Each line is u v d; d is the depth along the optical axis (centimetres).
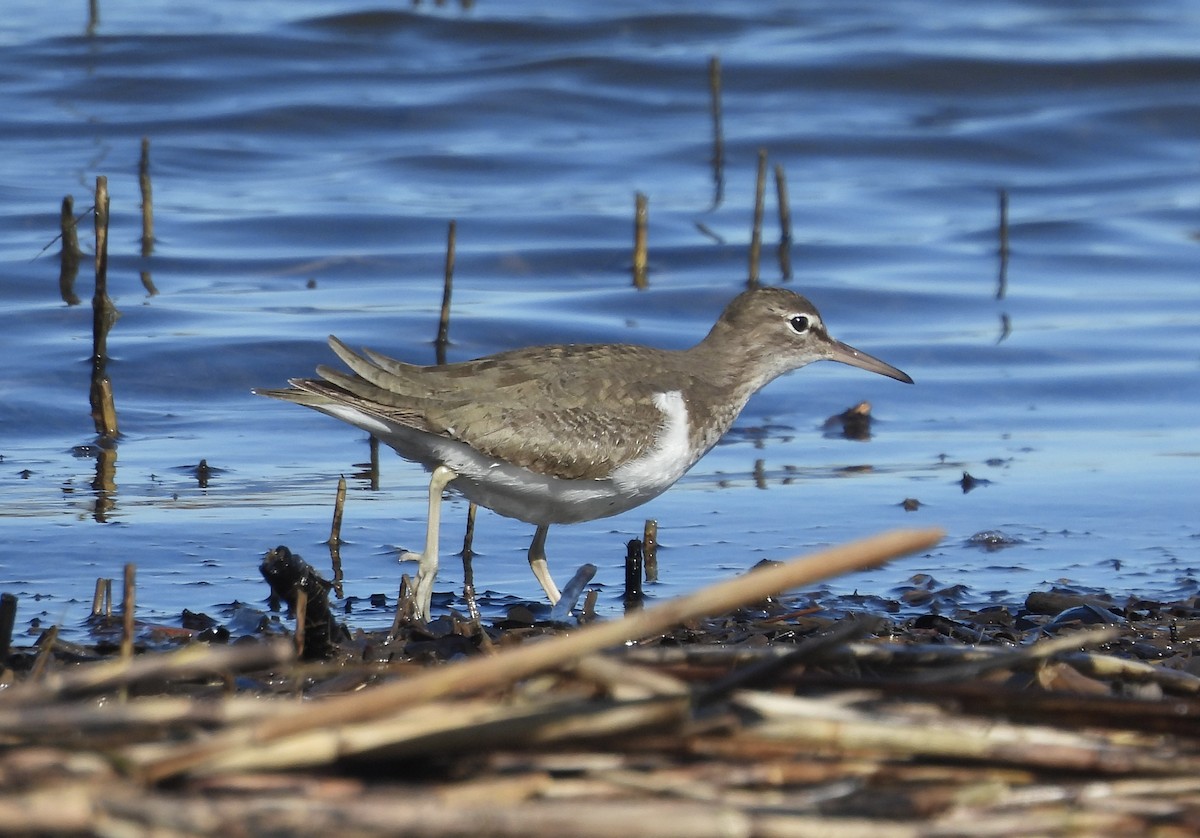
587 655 670
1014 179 2762
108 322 1942
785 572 614
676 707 646
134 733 640
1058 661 802
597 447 1167
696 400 1232
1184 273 2336
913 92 3103
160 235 2280
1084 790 646
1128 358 2003
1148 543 1381
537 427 1152
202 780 611
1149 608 1171
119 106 2845
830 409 1852
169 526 1362
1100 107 2959
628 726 645
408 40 3259
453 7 3534
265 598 1179
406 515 1438
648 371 1221
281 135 2766
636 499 1219
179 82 2917
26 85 2852
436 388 1154
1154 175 2778
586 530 1419
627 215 2473
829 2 3694
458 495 1516
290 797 600
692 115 2988
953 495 1524
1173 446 1698
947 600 1216
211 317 1997
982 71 3111
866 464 1636
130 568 808
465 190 2614
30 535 1317
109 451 1603
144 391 1786
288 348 1891
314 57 3112
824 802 628
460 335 1972
